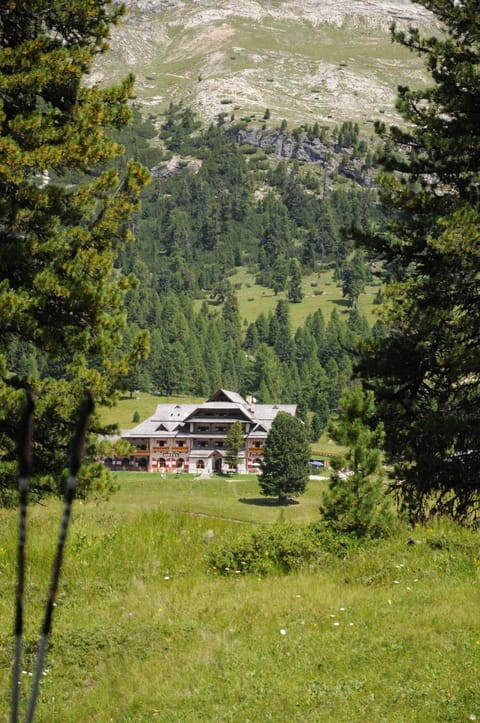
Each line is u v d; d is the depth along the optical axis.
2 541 31.94
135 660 19.84
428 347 38.31
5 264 33.00
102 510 41.44
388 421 38.28
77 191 34.44
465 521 35.97
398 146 41.06
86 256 33.22
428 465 36.34
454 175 39.62
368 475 33.06
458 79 37.62
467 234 33.38
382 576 26.97
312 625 21.80
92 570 28.69
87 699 17.73
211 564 29.73
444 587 24.75
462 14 37.81
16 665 3.84
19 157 31.56
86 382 34.81
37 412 33.25
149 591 26.39
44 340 32.88
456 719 15.09
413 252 39.44
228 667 18.83
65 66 33.06
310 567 28.94
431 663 18.00
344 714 15.64
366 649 19.39
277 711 16.05
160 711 16.62
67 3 33.25
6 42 35.06
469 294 37.12
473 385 37.75
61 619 23.31
